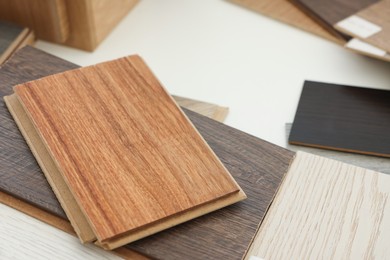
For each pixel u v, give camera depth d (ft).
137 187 1.95
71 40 2.96
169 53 2.99
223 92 2.82
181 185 1.98
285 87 2.85
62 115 2.15
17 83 2.36
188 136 2.12
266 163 2.16
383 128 2.58
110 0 2.95
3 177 2.05
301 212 2.02
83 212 1.89
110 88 2.25
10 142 2.15
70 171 1.98
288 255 1.90
